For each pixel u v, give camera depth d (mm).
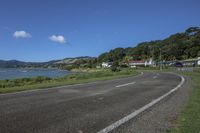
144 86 17594
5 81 29344
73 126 6418
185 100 11109
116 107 9188
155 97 12000
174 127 6453
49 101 10258
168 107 9352
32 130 6000
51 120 6992
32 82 28172
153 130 6184
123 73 44438
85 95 12305
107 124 6691
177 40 191750
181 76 32500
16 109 8477
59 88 15742
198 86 17984
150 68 98688
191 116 7672
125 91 14352
